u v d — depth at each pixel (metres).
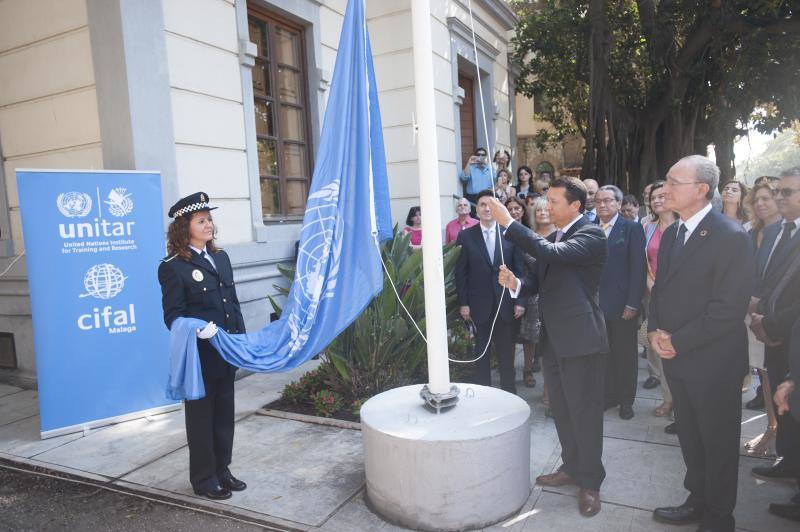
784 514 2.98
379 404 3.47
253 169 6.53
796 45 10.73
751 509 3.09
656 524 2.97
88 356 4.63
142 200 4.88
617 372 4.54
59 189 4.51
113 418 4.73
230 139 6.23
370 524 3.07
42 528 3.15
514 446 3.05
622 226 4.47
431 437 2.94
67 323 4.55
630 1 12.34
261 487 3.51
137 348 4.84
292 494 3.41
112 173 4.73
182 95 5.66
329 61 8.10
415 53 3.18
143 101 5.17
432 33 9.29
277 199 7.30
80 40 5.29
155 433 4.51
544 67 14.17
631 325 4.44
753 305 3.86
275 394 5.30
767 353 3.50
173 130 5.48
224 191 6.16
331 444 4.12
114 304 4.74
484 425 3.10
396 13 9.00
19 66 5.74
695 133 12.30
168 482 3.63
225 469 3.50
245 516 3.18
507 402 3.44
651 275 4.97
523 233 3.10
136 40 5.11
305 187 7.88
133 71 5.09
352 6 3.55
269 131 7.21
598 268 3.16
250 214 6.50
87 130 5.38
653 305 3.02
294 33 7.67
